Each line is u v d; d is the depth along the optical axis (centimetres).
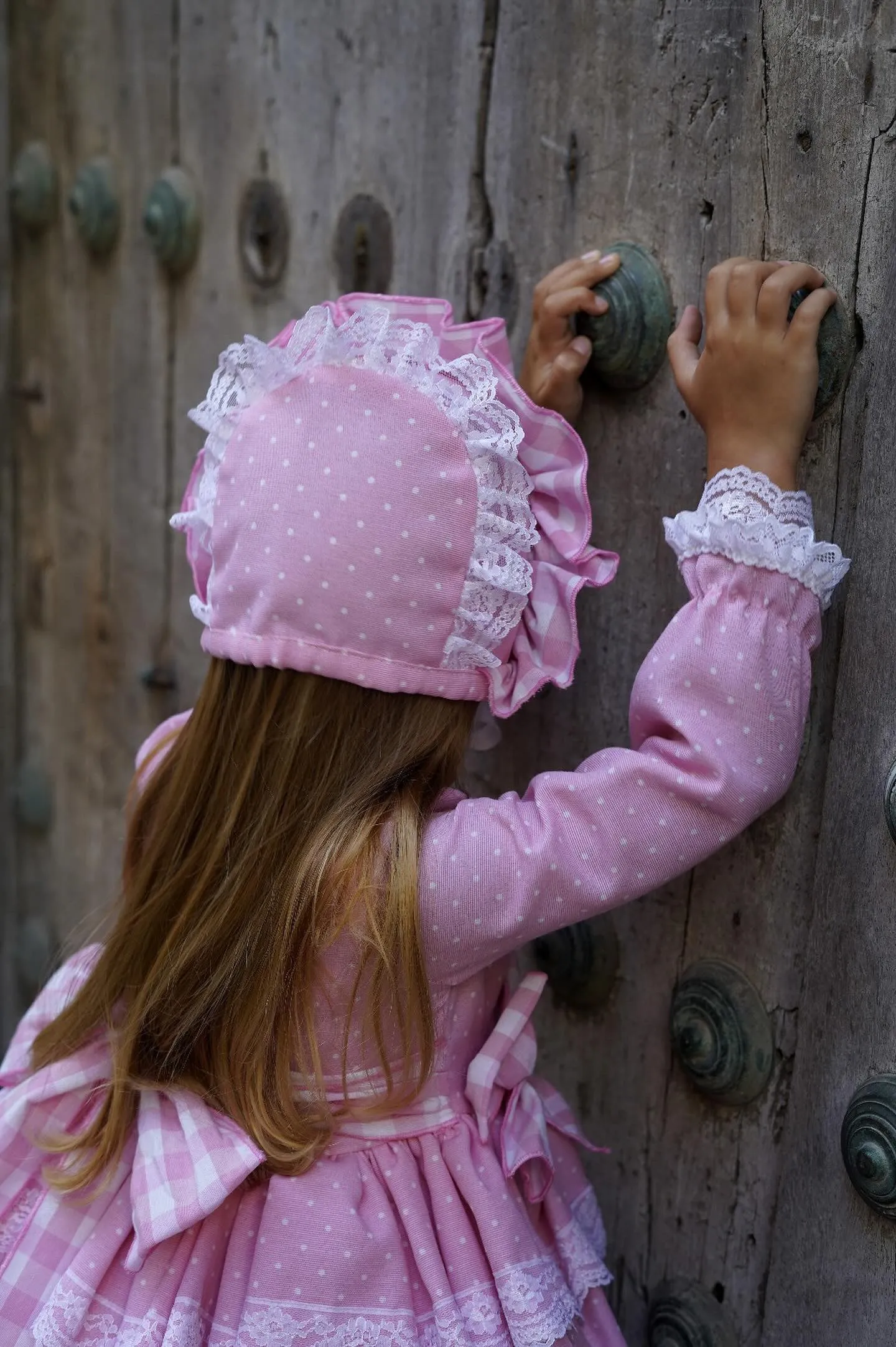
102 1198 82
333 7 107
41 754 161
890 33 72
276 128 114
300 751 78
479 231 99
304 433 76
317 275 113
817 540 79
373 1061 80
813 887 81
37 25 138
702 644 73
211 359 126
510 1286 75
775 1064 85
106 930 131
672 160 84
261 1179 80
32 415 150
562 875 75
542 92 92
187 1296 76
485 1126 81
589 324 87
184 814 85
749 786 72
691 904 90
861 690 77
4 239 147
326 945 76
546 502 82
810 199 77
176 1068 82
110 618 145
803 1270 83
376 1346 73
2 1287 80
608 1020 97
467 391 77
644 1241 96
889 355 74
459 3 97
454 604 76
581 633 95
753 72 79
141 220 130
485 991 87
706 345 76
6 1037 169
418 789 79
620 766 75
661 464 88
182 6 121
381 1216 77
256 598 77
